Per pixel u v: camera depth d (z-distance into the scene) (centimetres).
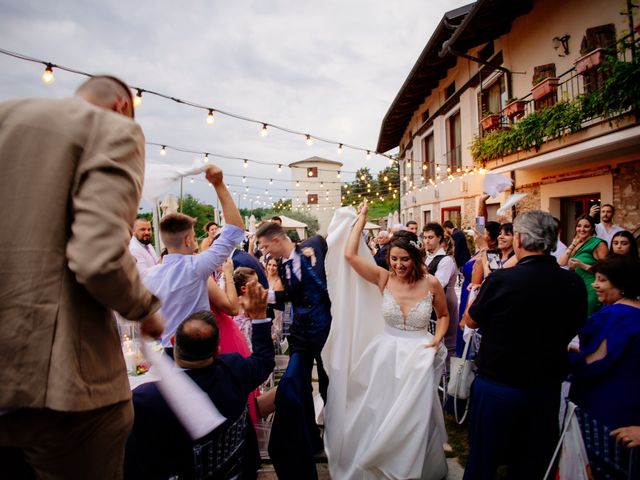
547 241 200
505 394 198
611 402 195
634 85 462
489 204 1003
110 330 103
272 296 316
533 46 805
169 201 564
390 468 237
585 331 210
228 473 163
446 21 912
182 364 161
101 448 101
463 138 1122
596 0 636
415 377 243
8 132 90
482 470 204
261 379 188
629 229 577
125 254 88
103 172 89
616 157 597
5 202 87
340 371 280
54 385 86
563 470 199
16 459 103
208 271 253
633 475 182
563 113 597
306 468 205
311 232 3073
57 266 89
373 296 304
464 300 392
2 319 85
